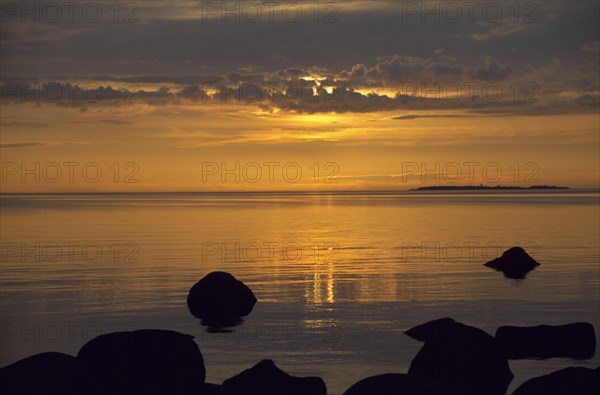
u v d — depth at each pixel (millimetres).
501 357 12188
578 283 23219
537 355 13664
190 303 19172
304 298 20688
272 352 14367
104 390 9430
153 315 18203
